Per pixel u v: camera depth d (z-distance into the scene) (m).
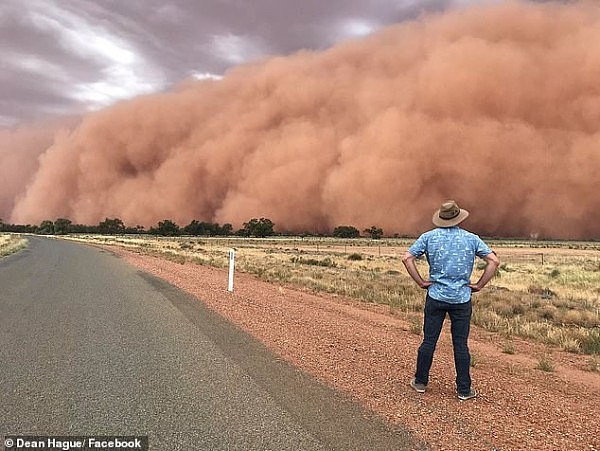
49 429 3.30
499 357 6.48
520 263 32.41
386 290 13.83
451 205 4.39
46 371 4.68
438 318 4.39
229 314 8.36
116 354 5.40
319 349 5.91
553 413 4.07
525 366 6.05
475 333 8.46
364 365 5.26
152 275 15.62
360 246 61.94
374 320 8.80
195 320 7.66
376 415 3.73
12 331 6.62
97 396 3.97
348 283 15.65
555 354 7.03
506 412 4.01
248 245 58.81
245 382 4.42
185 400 3.91
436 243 4.33
